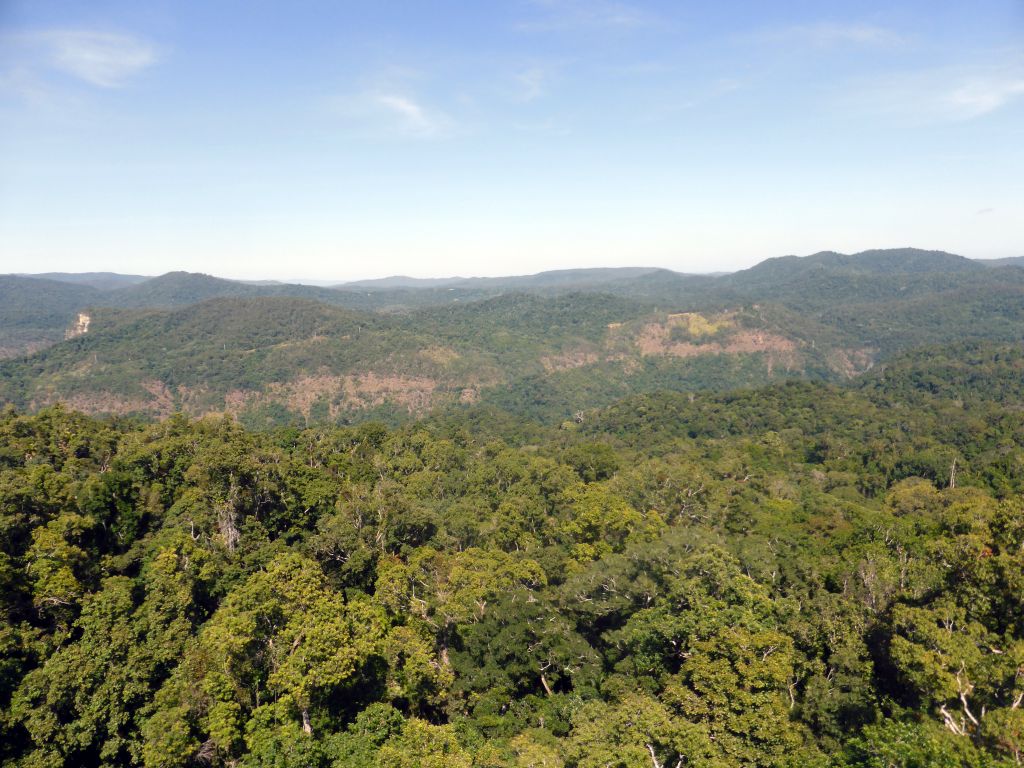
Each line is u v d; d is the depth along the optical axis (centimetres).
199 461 5950
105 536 4916
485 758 3259
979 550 3803
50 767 3209
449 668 4331
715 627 3669
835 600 4034
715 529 6675
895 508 8200
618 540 6112
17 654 3653
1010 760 2561
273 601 3753
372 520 5922
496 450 10306
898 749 2683
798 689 3644
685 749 2969
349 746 3247
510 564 5178
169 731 3284
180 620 4006
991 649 3312
